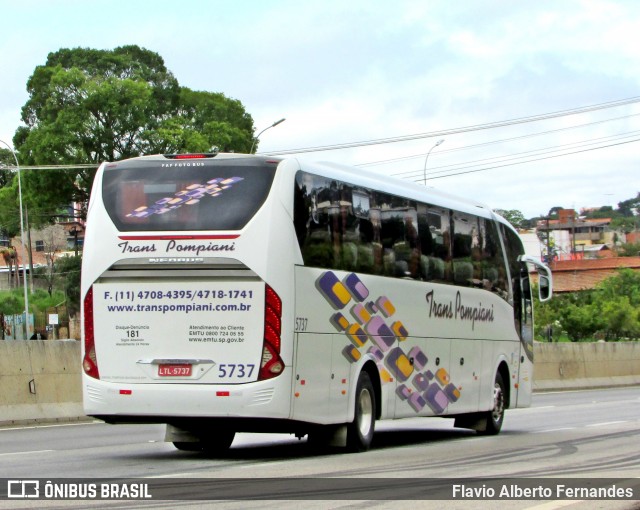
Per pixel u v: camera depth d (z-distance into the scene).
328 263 14.71
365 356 15.66
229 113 84.31
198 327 13.81
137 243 14.02
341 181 15.23
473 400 19.53
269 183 13.93
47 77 78.69
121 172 14.35
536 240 119.19
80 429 21.92
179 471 12.65
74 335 86.00
